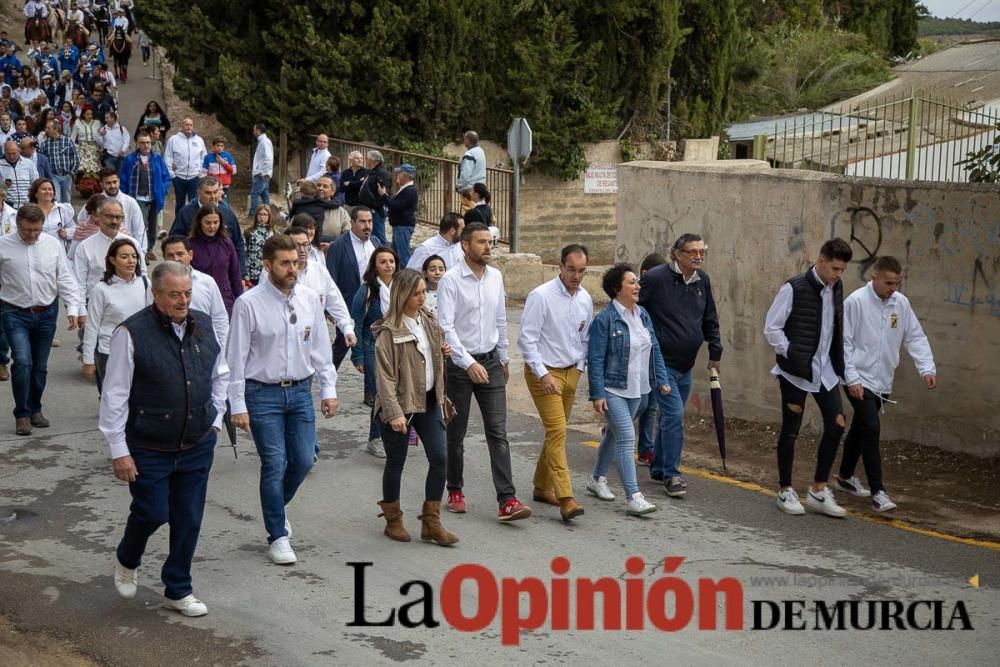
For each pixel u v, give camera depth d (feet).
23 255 31.89
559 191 87.25
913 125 49.29
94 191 71.82
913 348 27.76
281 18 75.97
